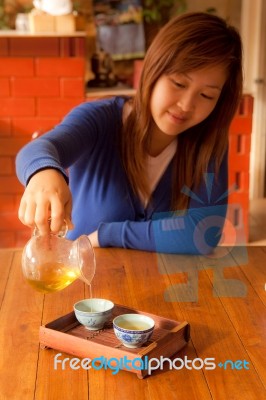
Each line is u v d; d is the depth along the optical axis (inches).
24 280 55.4
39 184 45.3
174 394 37.3
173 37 58.4
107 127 68.1
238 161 148.2
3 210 142.9
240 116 145.6
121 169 68.5
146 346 41.6
